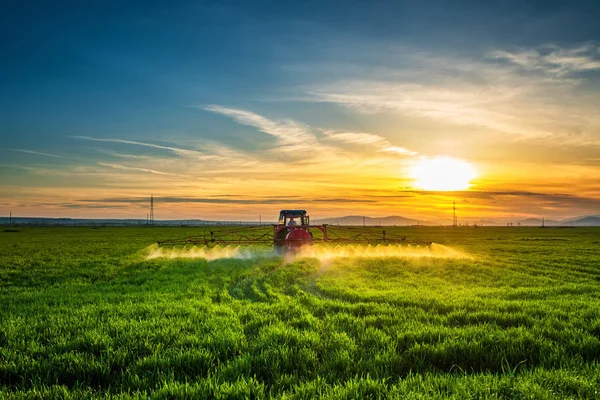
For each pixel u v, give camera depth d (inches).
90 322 389.4
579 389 236.7
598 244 1876.2
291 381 259.9
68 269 885.2
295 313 436.8
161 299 529.3
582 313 427.8
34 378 265.4
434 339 339.0
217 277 761.6
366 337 343.9
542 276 778.8
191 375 275.1
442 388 245.4
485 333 345.1
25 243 1924.2
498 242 2066.9
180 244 1649.9
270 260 1047.0
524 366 283.9
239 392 236.5
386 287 626.5
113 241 2117.4
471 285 669.3
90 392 241.1
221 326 376.8
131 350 310.3
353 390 238.2
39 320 405.7
